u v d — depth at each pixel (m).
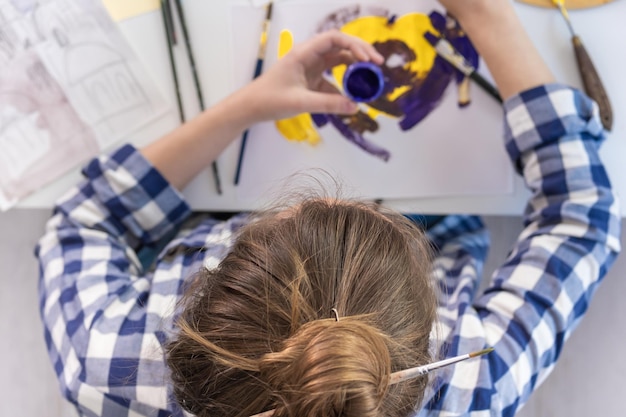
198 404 0.42
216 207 0.71
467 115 0.69
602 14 0.68
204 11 0.68
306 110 0.66
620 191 0.68
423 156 0.69
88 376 0.56
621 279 0.86
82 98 0.69
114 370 0.56
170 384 0.52
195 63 0.69
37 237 0.94
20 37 0.67
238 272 0.42
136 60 0.69
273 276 0.41
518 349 0.58
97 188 0.66
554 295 0.59
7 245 0.94
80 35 0.68
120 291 0.62
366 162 0.70
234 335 0.40
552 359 0.61
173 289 0.61
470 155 0.69
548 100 0.61
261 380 0.38
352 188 0.70
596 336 0.89
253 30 0.68
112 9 0.67
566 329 0.60
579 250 0.60
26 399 0.98
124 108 0.69
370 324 0.39
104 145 0.70
